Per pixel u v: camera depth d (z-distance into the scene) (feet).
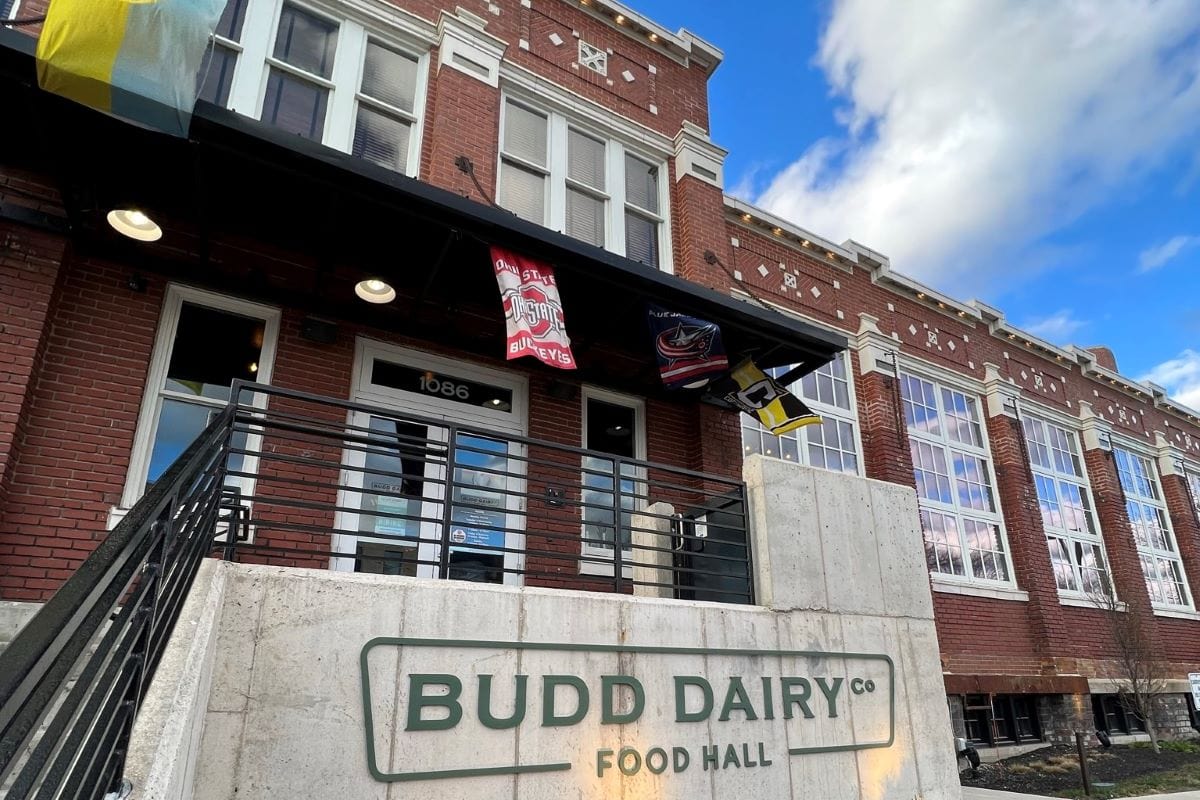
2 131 17.43
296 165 17.78
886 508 22.79
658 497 28.30
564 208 29.94
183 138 15.90
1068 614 44.45
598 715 15.62
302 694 12.76
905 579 22.29
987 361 48.55
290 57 25.41
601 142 32.58
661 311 24.56
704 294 24.09
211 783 11.64
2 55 14.76
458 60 28.04
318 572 13.70
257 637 12.68
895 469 39.04
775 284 38.42
